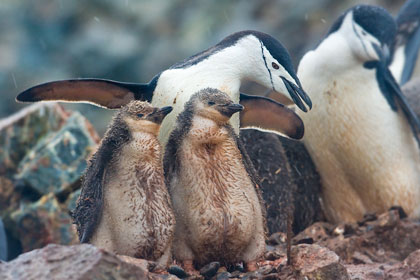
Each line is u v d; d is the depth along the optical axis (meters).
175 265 8.03
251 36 10.65
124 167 7.68
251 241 8.19
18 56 33.62
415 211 13.41
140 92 10.04
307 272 7.56
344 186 13.57
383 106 13.02
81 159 14.25
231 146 8.03
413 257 8.99
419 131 13.24
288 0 32.03
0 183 14.43
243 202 7.98
